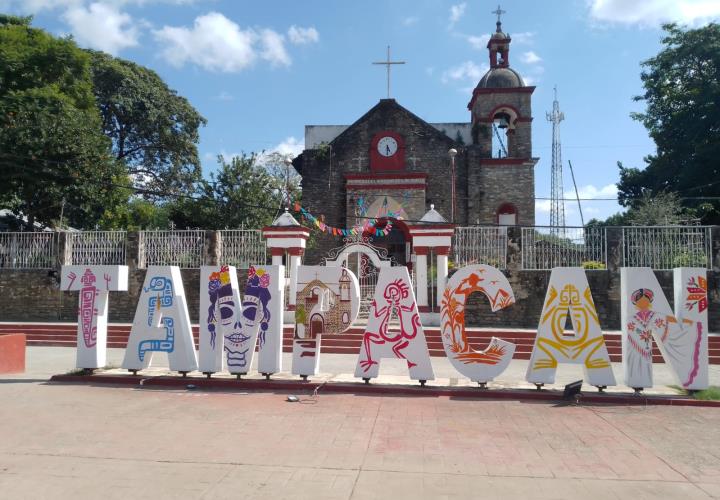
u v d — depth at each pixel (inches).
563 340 430.6
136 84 1503.4
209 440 304.2
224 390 443.2
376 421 349.7
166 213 1546.5
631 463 275.4
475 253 783.1
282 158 1541.6
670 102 1293.1
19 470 255.0
